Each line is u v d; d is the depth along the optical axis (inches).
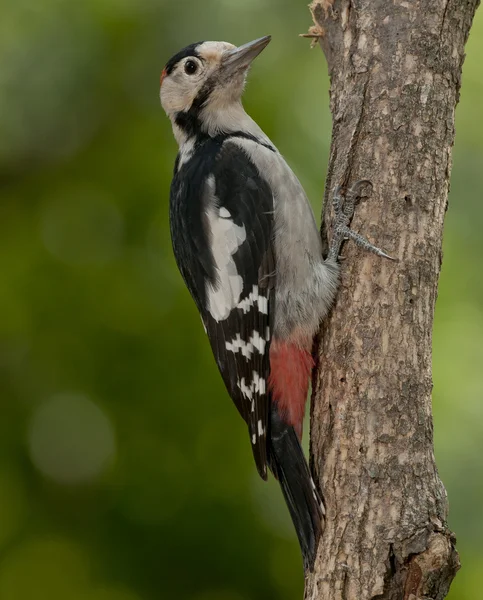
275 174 315.9
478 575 419.5
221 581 453.1
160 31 499.2
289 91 482.0
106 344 470.6
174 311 472.4
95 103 510.6
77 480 469.4
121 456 465.4
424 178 280.5
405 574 250.2
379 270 276.1
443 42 289.9
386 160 282.2
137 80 507.2
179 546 454.6
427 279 276.1
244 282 312.8
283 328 297.4
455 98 293.0
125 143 506.0
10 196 517.3
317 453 274.1
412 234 276.8
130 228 488.1
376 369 268.5
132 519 458.3
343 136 293.0
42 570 457.4
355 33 297.0
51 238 495.8
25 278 482.0
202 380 463.5
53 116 509.0
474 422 426.6
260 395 298.5
